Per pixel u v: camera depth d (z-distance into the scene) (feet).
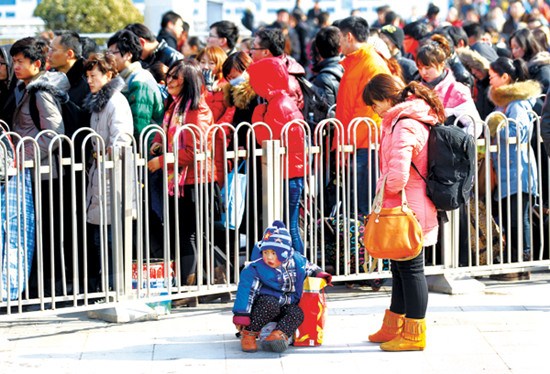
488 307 27.71
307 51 53.72
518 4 54.85
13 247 27.09
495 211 30.94
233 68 30.45
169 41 43.42
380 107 24.06
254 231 28.25
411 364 23.22
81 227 29.09
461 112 29.04
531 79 30.91
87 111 28.96
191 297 28.45
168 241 27.25
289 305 24.47
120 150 26.68
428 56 29.32
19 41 29.55
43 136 28.14
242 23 62.39
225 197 27.96
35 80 28.63
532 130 30.22
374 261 28.99
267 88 28.45
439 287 29.37
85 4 62.18
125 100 28.17
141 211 26.89
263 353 24.14
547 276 31.32
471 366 22.99
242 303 23.94
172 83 28.04
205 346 24.77
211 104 30.48
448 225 29.30
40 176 26.17
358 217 29.30
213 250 27.94
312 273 24.63
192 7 55.47
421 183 23.86
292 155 28.32
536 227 31.01
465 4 60.64
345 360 23.58
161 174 28.17
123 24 63.21
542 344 24.43
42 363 23.65
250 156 28.60
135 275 27.68
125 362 23.67
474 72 34.50
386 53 31.50
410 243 23.35
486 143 29.35
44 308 28.12
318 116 29.81
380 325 26.20
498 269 29.89
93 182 27.68
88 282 29.30
